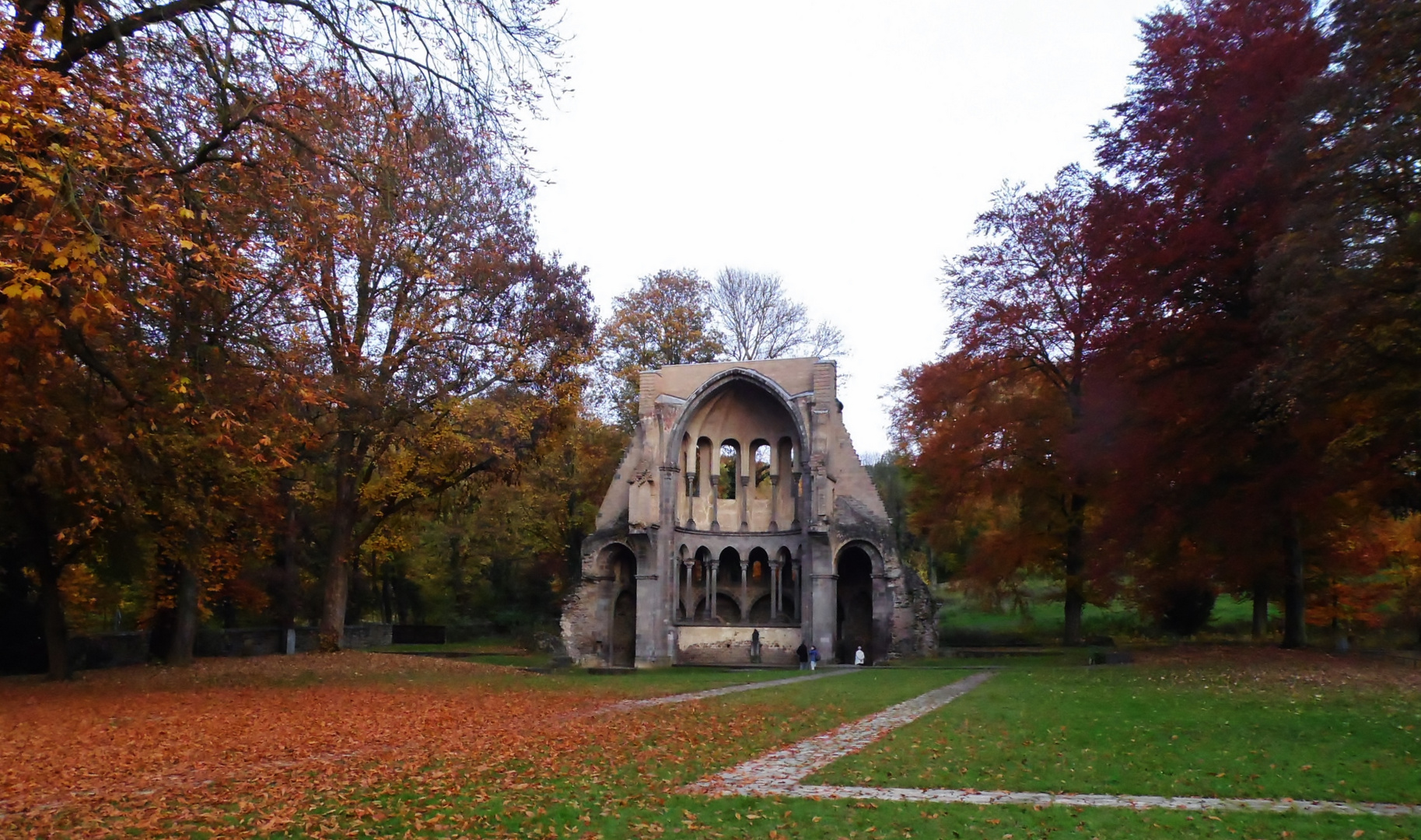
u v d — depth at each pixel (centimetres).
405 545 5209
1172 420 3192
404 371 3725
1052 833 1105
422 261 3509
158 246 1739
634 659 5022
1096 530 3484
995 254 4391
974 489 4441
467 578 7106
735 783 1405
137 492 2808
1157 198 3341
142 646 4106
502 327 3984
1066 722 1939
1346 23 2519
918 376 4725
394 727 2022
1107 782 1384
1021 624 6262
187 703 2391
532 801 1271
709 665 4772
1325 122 2586
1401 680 2492
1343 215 2373
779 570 5172
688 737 1852
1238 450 3108
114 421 2308
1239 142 3048
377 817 1180
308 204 2089
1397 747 1570
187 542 3247
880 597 4803
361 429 3506
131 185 1745
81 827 1138
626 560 5262
